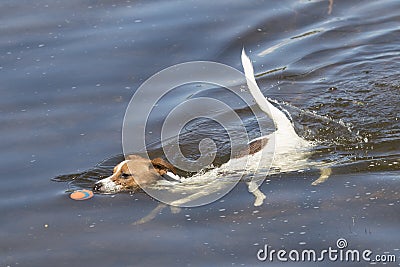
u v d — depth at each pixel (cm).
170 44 3756
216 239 2386
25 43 3759
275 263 2239
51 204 2630
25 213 2589
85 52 3688
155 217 2536
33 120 3167
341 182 2652
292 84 3378
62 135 3058
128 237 2427
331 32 3850
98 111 3231
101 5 4131
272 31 3894
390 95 3184
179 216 2533
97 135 3058
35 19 3975
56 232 2478
